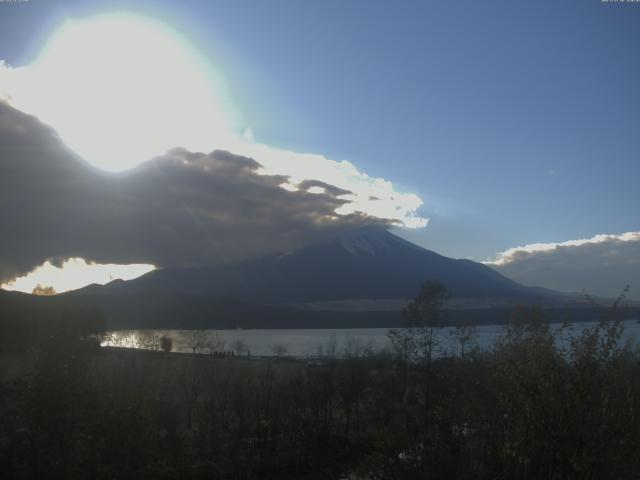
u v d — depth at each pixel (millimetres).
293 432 36781
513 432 12195
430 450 13617
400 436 14797
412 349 38562
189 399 42531
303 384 43188
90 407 25031
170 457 32000
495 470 12312
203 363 53688
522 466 11812
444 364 24094
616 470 10922
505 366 12195
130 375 32531
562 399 11461
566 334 12469
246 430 36156
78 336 26969
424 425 14594
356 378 42562
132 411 25547
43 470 24359
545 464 11523
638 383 11414
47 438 24844
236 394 38656
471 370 14742
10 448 24688
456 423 13906
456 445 13328
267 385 41438
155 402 32938
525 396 11938
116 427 24953
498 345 14078
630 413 11109
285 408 39531
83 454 24891
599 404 11352
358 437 34219
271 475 32594
